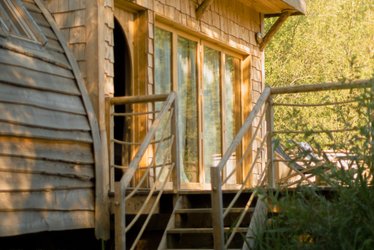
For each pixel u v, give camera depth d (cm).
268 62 2262
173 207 882
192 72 1213
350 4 2283
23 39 810
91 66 897
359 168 646
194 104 1213
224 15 1294
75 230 911
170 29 1141
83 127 847
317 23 2267
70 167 820
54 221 785
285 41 2261
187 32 1192
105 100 909
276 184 807
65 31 916
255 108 843
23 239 875
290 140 752
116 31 1152
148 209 884
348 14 2281
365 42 2272
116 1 1002
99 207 852
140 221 948
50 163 790
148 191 895
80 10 911
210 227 856
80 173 833
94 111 884
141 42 1045
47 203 779
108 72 930
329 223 638
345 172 666
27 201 751
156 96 898
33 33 834
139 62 1043
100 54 898
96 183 853
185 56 1197
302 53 2259
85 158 845
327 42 2253
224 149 1298
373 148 653
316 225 651
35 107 784
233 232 763
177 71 1162
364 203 632
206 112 1257
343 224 625
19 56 791
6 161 733
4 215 720
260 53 1428
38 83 798
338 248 636
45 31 859
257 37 1409
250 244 759
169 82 1140
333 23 2270
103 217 856
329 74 2233
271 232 700
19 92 770
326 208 652
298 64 2253
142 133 1034
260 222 768
